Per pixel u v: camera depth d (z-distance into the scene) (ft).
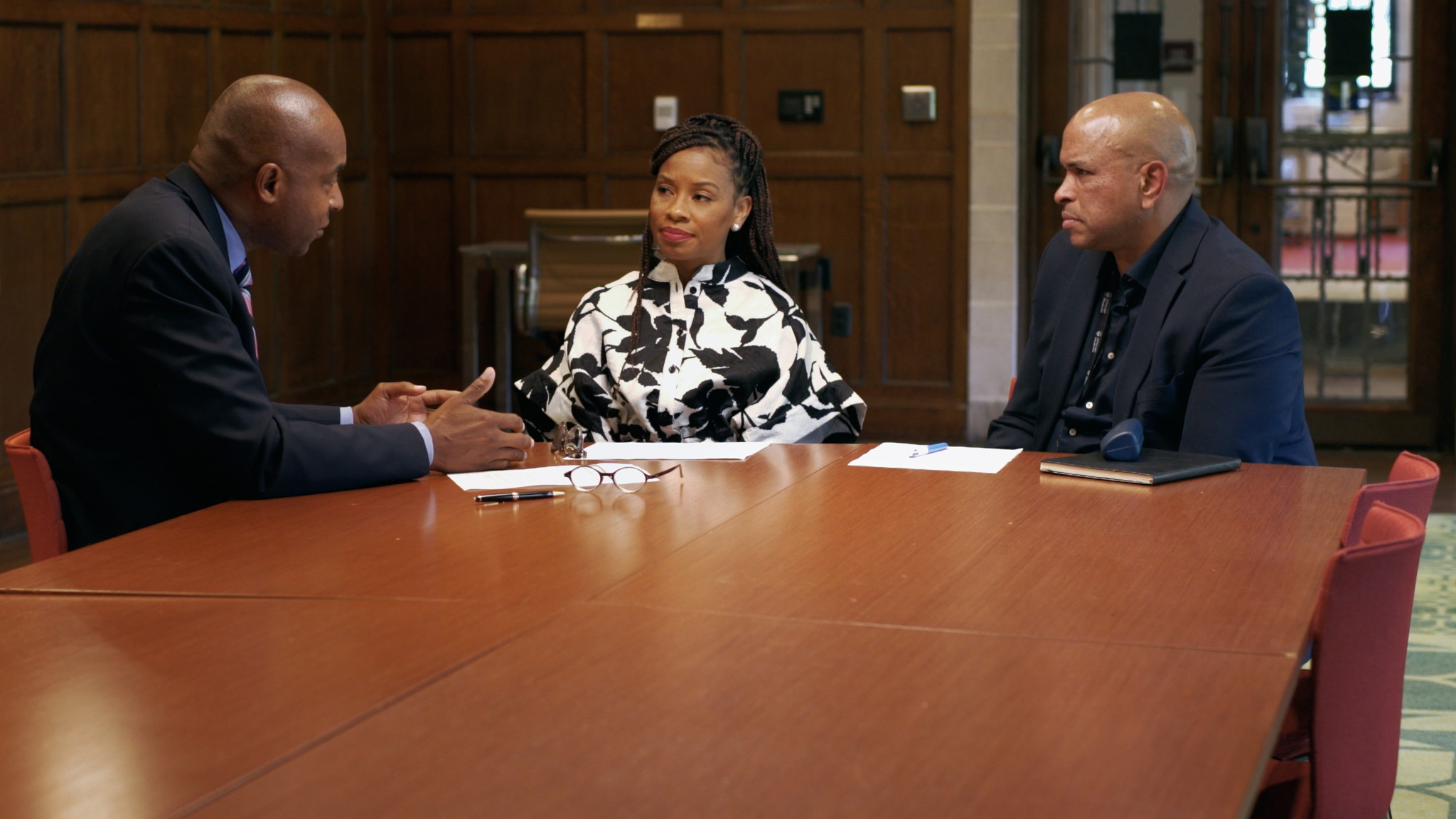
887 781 3.10
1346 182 17.60
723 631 4.15
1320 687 4.22
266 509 5.94
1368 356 17.88
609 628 4.19
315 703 3.62
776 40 18.56
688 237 7.93
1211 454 6.95
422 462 6.48
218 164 6.75
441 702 3.61
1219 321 7.11
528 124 19.35
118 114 14.74
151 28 15.19
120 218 6.46
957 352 18.65
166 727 3.48
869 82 18.37
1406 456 5.69
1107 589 4.56
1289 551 5.03
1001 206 18.21
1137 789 3.05
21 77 13.32
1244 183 17.84
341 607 4.46
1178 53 17.81
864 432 18.98
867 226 18.63
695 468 6.77
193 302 6.28
